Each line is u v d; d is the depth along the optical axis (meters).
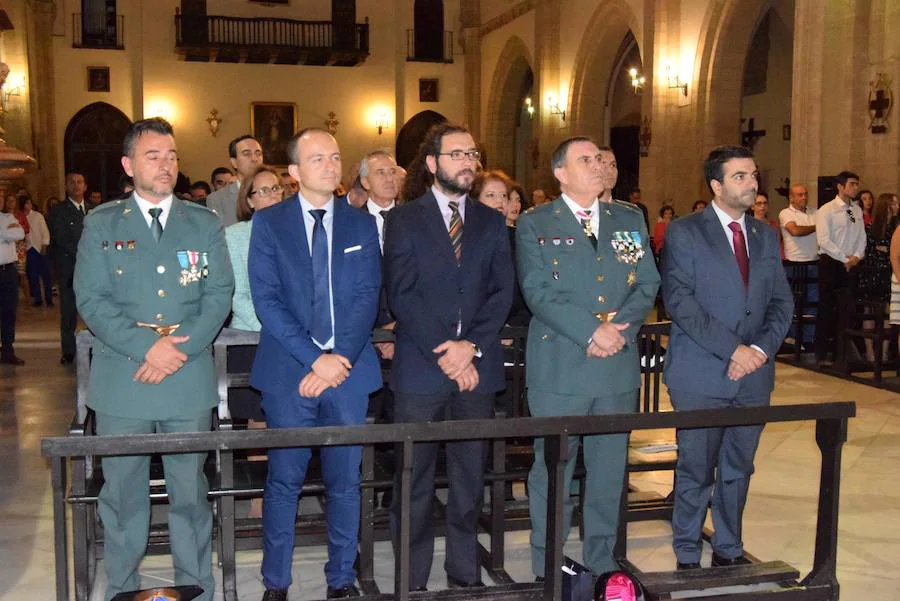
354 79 23.95
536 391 3.82
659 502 4.78
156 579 4.08
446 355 3.54
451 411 3.70
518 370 4.75
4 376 8.61
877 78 10.53
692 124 14.37
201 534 3.53
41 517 4.71
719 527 4.04
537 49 20.27
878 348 8.05
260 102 23.42
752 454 3.94
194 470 3.49
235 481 4.09
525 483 5.18
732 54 13.83
